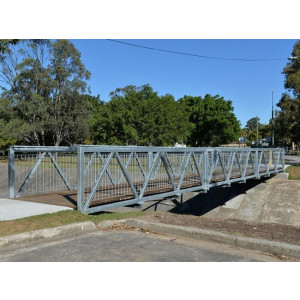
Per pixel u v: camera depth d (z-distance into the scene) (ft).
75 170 35.32
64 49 122.21
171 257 15.11
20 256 14.99
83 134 125.70
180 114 115.44
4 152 138.10
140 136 105.70
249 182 63.10
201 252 16.01
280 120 128.67
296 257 15.43
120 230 20.44
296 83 108.37
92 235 19.04
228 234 18.08
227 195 57.93
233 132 175.94
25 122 115.55
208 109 177.58
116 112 106.93
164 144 107.45
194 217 25.05
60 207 23.38
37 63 121.29
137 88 119.75
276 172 65.46
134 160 30.60
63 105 120.98
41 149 30.91
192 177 35.27
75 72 124.47
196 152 34.37
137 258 14.88
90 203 23.43
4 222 19.02
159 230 19.95
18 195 29.25
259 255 15.75
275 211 49.96
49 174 33.42
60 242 17.43
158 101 111.04
